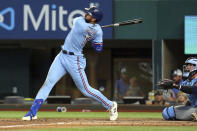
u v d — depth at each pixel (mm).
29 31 62969
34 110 31422
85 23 30719
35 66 70312
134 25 63375
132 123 28828
